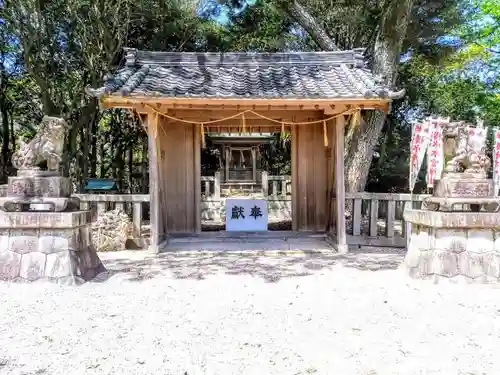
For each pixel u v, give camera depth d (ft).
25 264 18.33
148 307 15.19
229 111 30.94
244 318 13.97
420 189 51.31
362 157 34.68
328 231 30.83
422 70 48.65
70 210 19.13
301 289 17.72
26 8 35.47
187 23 45.37
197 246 28.30
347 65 28.99
